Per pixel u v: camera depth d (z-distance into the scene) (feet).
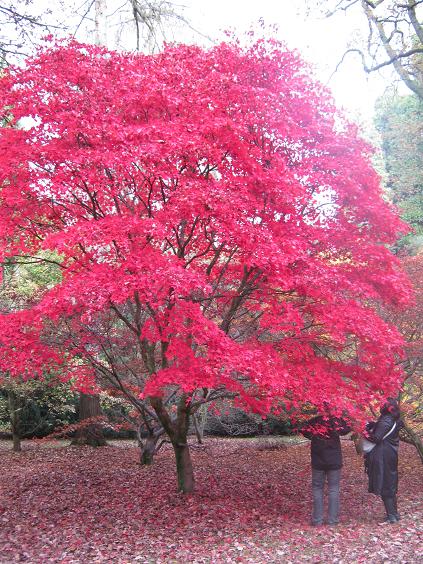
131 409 47.93
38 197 20.34
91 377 29.27
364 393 20.80
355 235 21.67
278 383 18.56
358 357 23.70
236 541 20.48
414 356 29.27
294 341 22.43
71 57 19.43
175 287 16.75
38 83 18.16
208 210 18.80
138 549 19.90
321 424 22.27
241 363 17.67
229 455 45.88
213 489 30.42
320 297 19.98
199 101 18.70
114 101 18.74
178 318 19.38
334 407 21.36
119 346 33.99
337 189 20.42
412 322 29.40
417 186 74.23
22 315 19.86
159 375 19.58
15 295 41.29
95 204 21.17
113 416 60.70
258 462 41.63
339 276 19.12
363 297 21.54
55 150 18.08
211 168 20.40
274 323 20.45
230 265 24.58
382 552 17.63
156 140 17.92
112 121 18.20
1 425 62.85
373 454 22.21
